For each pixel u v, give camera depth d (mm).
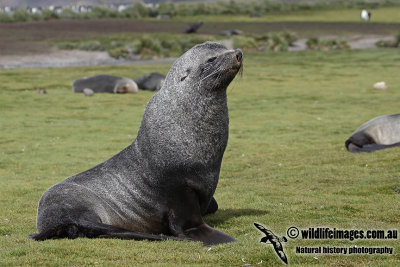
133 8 133000
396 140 24344
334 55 80812
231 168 23031
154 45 82188
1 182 20719
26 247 10758
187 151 11820
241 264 10086
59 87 51531
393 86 52375
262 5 151375
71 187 12242
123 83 49125
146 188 12164
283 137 30422
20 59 72250
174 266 9750
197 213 12188
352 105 42344
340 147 26516
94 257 10242
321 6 159750
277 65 70688
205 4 147125
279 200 16828
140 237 11469
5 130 32844
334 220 13805
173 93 12125
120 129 33469
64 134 31766
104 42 86875
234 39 89750
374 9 151625
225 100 12125
